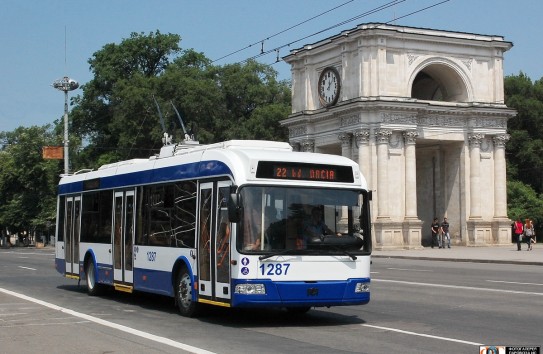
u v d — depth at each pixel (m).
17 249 79.69
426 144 61.19
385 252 51.31
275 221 14.10
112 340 12.69
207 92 76.12
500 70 60.03
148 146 76.69
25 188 89.12
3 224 88.75
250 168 14.18
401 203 55.53
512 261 37.84
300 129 61.94
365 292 14.54
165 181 17.19
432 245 57.25
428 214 62.78
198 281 15.38
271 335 13.24
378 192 54.72
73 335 13.32
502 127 59.56
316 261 14.16
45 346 12.12
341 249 14.41
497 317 15.41
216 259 14.67
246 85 85.00
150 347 11.89
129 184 19.11
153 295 21.38
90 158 86.88
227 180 14.53
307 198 14.41
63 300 20.05
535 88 86.56
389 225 54.31
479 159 58.75
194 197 15.74
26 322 15.20
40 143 87.56
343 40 56.91
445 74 59.56
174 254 16.41
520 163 83.50
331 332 13.59
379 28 55.00
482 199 58.88
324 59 59.97
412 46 56.84
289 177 14.39
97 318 15.85
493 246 58.06
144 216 18.12
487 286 22.91
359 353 11.23
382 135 54.75
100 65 84.94
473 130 58.44
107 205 20.38
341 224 14.56
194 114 76.50
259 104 85.38
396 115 55.31
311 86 61.41
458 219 59.66
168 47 85.31
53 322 15.19
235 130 78.69
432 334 13.16
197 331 13.80
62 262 23.67
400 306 17.69
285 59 64.00
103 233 20.48
